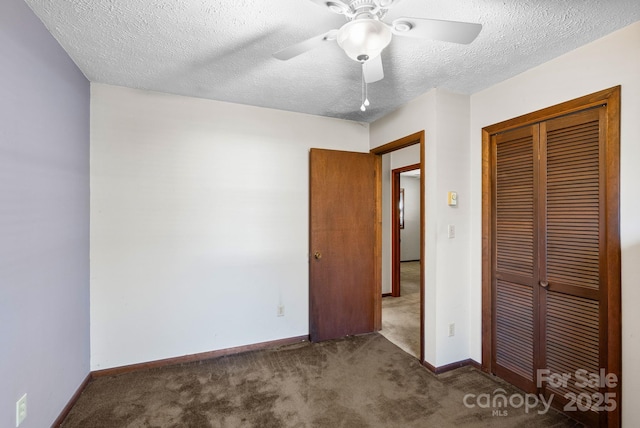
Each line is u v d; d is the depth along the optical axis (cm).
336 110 297
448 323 248
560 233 194
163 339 256
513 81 222
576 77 185
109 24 163
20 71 146
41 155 165
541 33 168
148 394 215
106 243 239
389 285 469
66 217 194
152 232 253
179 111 260
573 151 187
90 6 148
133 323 247
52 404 176
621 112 165
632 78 161
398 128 288
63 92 190
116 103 242
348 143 326
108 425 184
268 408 200
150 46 185
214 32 170
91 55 195
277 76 225
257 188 288
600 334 174
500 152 233
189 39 177
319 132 313
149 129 251
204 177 269
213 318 272
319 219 305
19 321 146
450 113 247
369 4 121
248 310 286
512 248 225
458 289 252
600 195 174
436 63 203
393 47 182
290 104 282
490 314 241
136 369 247
